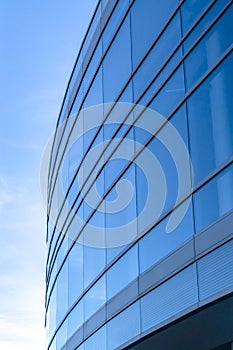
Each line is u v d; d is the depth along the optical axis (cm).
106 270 1608
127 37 1623
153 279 1282
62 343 2147
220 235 1044
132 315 1379
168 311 1200
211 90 1136
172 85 1305
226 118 1071
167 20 1370
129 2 1633
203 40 1195
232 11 1103
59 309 2262
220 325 1178
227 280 1010
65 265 2173
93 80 1948
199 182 1136
